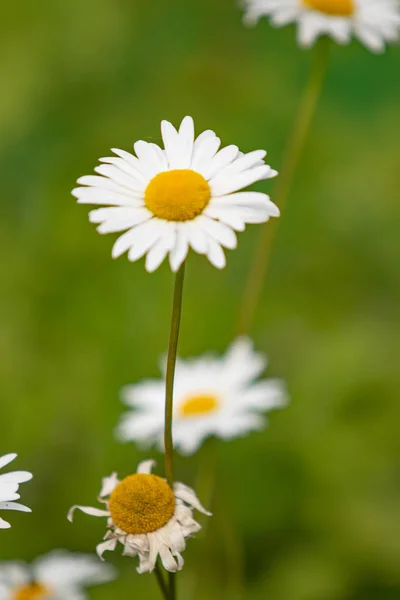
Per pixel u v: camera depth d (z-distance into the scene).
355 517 0.77
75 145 1.10
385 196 1.07
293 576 0.74
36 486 0.81
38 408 0.87
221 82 1.20
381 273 1.04
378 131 1.15
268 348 0.97
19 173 1.09
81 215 1.01
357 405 0.86
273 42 1.26
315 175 1.11
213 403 0.72
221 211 0.54
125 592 0.72
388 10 0.79
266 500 0.80
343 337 0.93
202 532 0.63
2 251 1.01
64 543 0.77
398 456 0.82
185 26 1.26
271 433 0.84
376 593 0.73
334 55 1.22
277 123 1.16
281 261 1.05
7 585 0.64
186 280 0.99
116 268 0.97
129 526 0.54
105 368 0.90
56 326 0.94
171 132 0.55
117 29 1.21
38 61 1.15
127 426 0.73
